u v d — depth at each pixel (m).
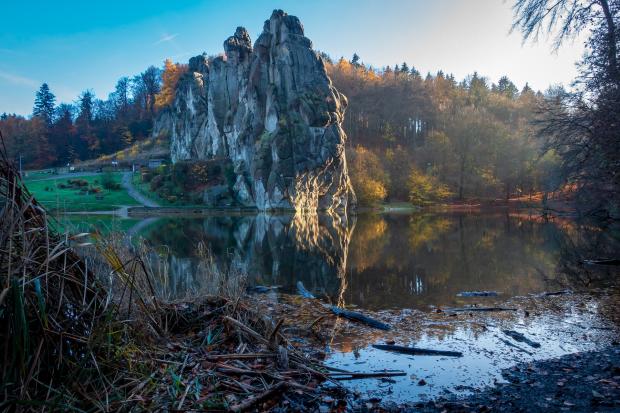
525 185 56.53
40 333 2.55
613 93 8.55
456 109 82.38
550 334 4.96
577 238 17.08
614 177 9.31
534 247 14.48
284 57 53.66
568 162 12.61
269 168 50.41
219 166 58.53
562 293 7.33
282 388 3.28
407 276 9.44
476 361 4.09
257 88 56.19
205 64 84.94
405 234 20.64
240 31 69.69
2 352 2.29
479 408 3.05
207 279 7.10
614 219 27.06
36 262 2.64
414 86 85.81
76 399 2.53
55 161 87.12
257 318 4.77
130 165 78.12
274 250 14.80
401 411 3.00
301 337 4.97
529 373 3.75
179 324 4.71
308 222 33.12
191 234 20.75
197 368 3.45
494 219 32.19
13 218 2.62
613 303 6.50
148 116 111.19
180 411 2.77
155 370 3.31
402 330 5.24
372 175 62.06
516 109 83.69
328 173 53.28
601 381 3.49
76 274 3.18
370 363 4.06
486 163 59.69
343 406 3.07
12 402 2.12
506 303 6.66
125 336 3.41
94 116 114.38
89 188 53.59
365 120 90.06
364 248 15.18
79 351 2.94
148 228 24.08
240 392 3.12
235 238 19.33
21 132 78.94
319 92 52.94
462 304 6.68
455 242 16.53
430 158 66.38
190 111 77.12
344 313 5.99
